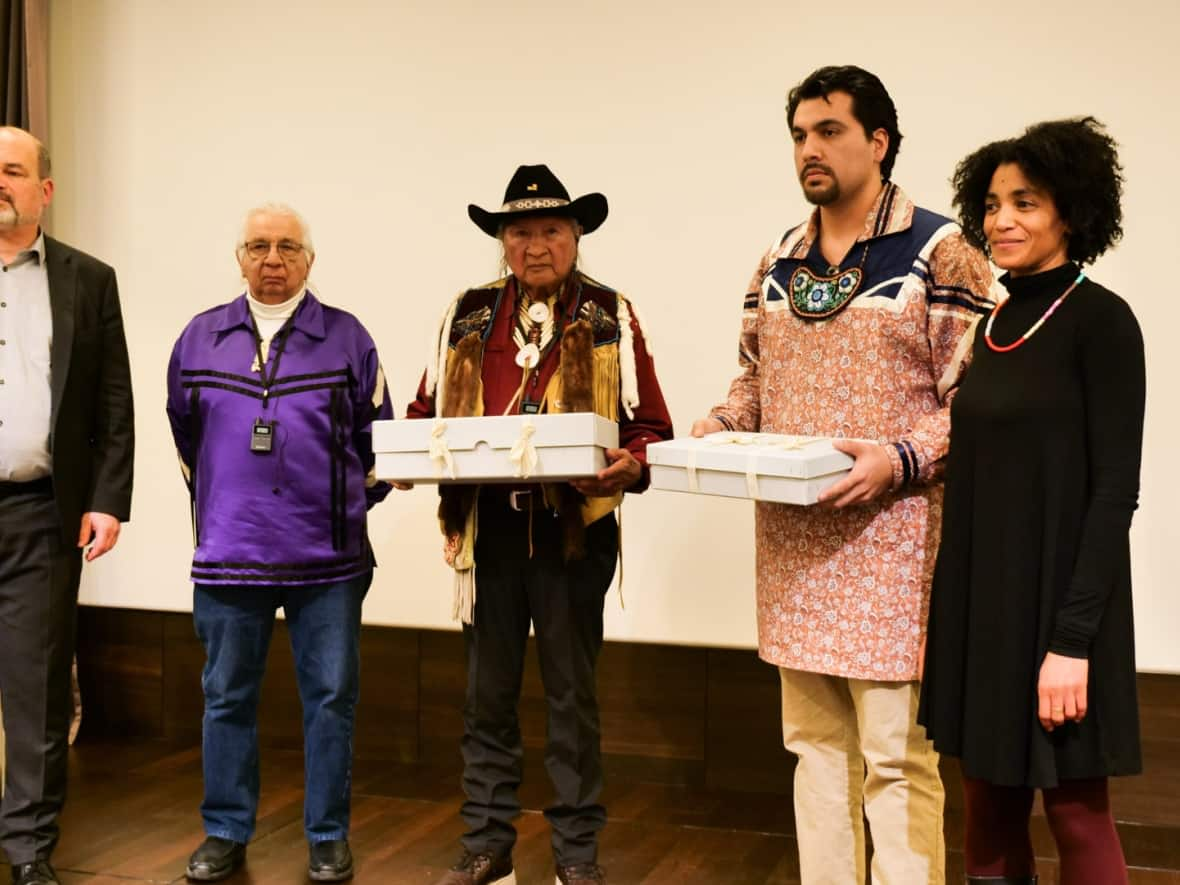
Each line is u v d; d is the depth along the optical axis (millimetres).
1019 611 1853
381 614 3945
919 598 2197
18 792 2771
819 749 2348
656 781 3674
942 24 3396
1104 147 1894
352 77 3945
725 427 2412
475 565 2662
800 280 2311
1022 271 1946
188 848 3119
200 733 4133
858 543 2207
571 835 2641
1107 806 1872
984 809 1979
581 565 2645
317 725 2928
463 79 3842
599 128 3713
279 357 2906
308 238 2977
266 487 2852
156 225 4145
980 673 1885
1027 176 1893
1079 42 3291
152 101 4141
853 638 2205
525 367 2666
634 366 2682
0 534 2748
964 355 2160
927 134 3414
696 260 3633
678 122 3639
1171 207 3234
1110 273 3285
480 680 2678
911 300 2189
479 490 2658
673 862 3018
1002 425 1881
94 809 3426
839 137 2211
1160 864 2984
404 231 3906
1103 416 1812
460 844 3160
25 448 2746
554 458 2428
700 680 3637
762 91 3561
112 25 4176
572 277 2746
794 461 2059
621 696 3707
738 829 3258
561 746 2646
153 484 4160
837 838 2336
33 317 2795
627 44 3680
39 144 2805
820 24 3500
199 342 2969
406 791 3613
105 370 2896
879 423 2217
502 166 3811
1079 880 1854
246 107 4051
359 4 3932
